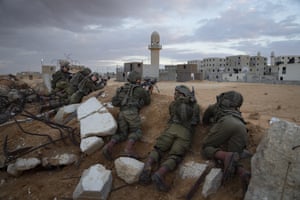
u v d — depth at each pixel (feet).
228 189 11.33
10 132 19.61
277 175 9.93
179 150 12.75
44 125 19.98
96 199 11.20
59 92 30.19
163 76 153.58
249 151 13.28
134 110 15.61
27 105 29.55
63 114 20.68
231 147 12.06
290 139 10.25
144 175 12.13
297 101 60.59
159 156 13.08
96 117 16.35
